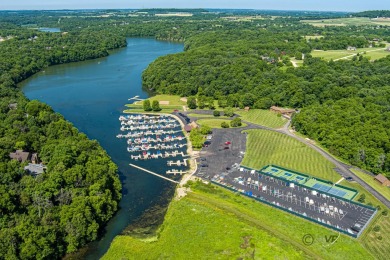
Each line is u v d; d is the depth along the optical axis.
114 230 152.88
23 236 129.38
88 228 143.88
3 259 122.12
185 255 134.88
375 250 137.75
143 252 137.62
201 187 182.62
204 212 160.25
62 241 138.25
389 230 150.00
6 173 158.38
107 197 162.00
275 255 132.38
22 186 154.50
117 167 192.75
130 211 166.12
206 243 140.38
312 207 164.75
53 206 147.88
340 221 154.75
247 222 152.25
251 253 133.75
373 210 162.75
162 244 141.62
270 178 190.62
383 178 188.25
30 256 125.75
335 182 188.00
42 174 161.50
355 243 141.38
